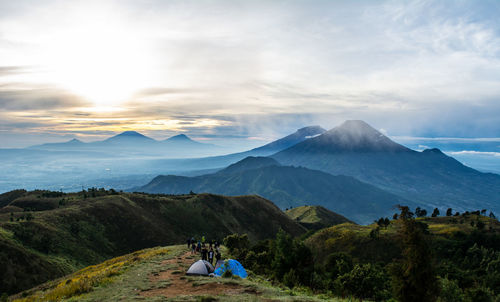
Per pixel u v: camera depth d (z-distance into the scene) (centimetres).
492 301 2491
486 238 7562
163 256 3553
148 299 1520
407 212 1485
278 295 1658
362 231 8706
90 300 1580
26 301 1759
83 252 8994
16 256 6612
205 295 1546
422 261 1393
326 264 4353
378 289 2623
